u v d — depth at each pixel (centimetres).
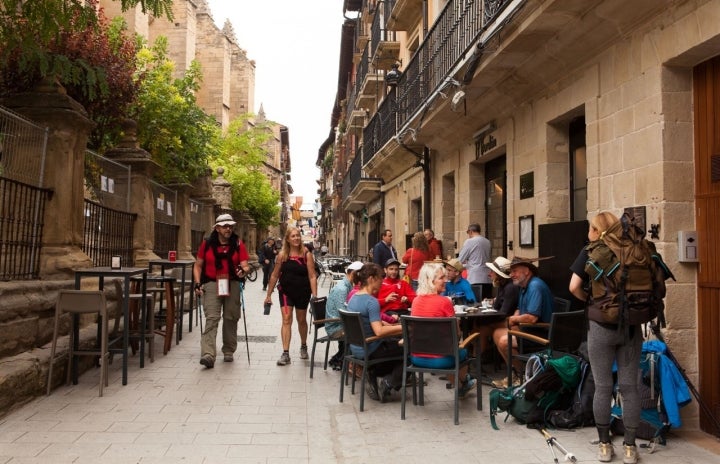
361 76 2372
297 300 776
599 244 419
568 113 700
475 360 577
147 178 1160
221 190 2617
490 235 1088
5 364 542
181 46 3064
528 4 597
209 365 726
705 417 481
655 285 409
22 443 442
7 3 663
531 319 619
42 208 721
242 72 4878
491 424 502
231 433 478
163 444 447
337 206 4753
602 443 422
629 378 418
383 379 583
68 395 583
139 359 780
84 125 785
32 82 860
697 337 499
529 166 814
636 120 545
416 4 1479
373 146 1880
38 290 634
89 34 1055
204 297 752
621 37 567
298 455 431
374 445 455
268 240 2003
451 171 1239
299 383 659
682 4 477
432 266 580
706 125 495
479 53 730
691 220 504
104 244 965
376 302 584
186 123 1533
